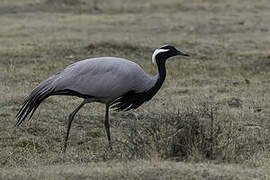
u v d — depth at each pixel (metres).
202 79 20.17
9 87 18.09
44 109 15.71
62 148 12.77
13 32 27.27
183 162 10.52
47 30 28.09
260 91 18.75
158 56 13.00
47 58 22.22
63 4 36.53
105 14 35.19
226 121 14.85
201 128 11.34
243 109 16.30
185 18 32.91
